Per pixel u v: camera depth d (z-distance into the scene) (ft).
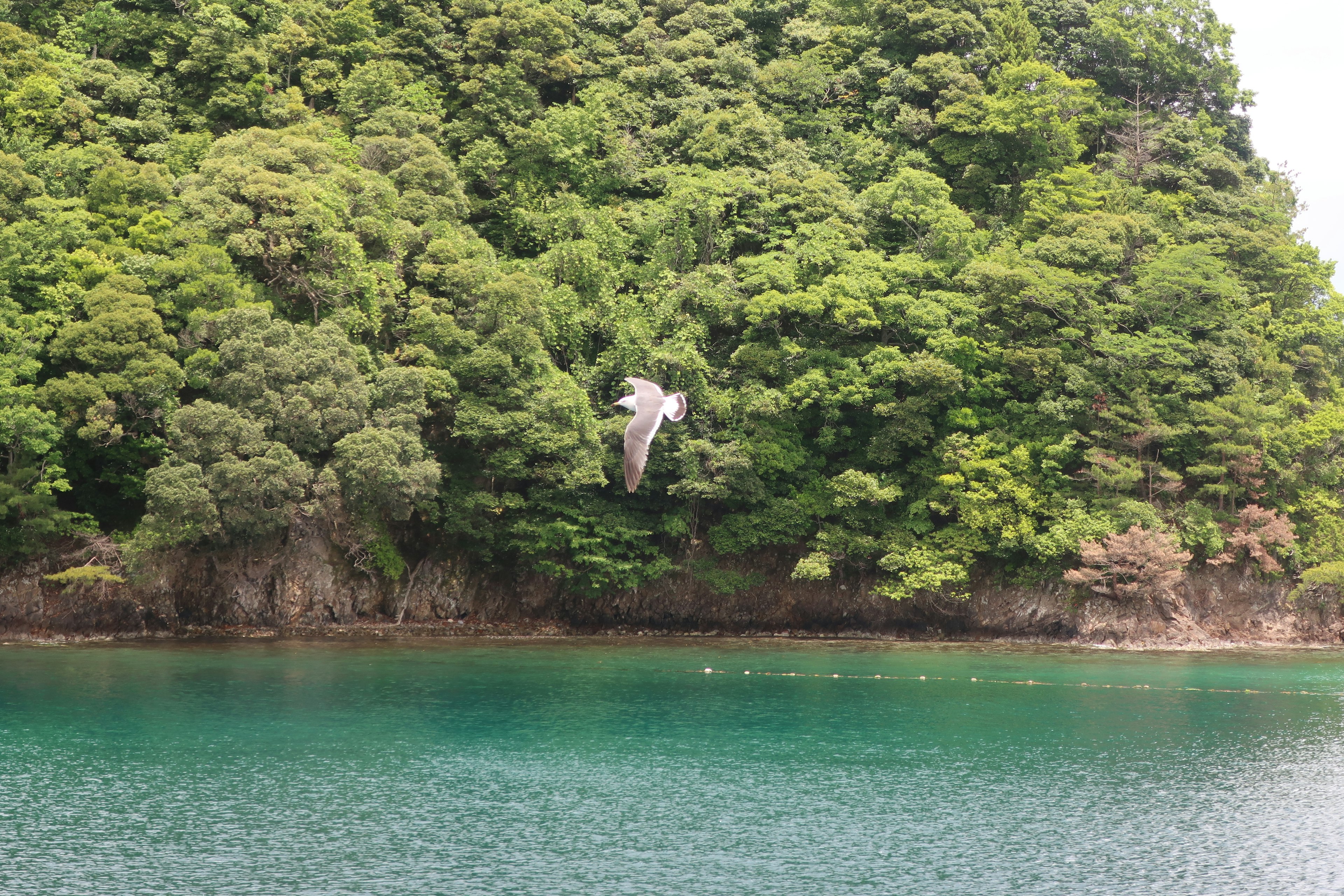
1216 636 245.04
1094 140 325.62
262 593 226.17
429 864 101.86
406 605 239.30
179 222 225.97
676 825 113.91
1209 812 118.83
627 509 248.52
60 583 211.82
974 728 156.87
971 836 111.14
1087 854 105.91
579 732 152.25
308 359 207.41
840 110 323.16
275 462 196.24
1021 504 236.43
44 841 105.50
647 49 329.72
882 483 245.86
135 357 199.52
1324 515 253.65
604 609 253.65
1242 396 241.96
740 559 254.06
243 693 170.81
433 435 238.48
